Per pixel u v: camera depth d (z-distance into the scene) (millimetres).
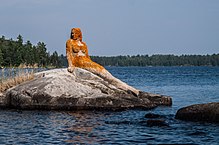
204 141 14195
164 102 27016
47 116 20391
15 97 23484
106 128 16812
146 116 20359
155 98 26891
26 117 20000
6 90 24812
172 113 22359
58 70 26875
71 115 20891
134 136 15078
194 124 17609
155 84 54688
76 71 26484
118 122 18297
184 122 18188
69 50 27766
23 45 122562
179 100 31203
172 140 14367
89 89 24469
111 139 14539
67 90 23578
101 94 24094
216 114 17781
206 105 18438
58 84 23797
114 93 25547
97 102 23359
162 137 14883
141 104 24922
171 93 38594
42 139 14500
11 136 15031
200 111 18391
